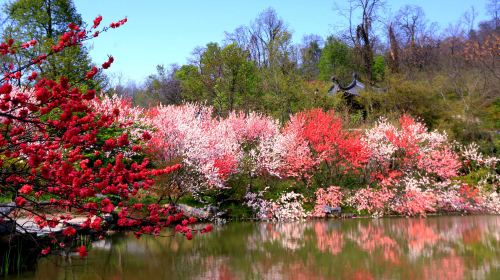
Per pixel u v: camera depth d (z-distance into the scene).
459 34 47.75
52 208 8.31
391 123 19.72
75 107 4.93
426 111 23.73
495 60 27.33
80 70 17.16
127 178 5.59
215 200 14.44
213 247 9.33
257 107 28.44
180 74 42.47
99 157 11.30
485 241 10.13
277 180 16.34
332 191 15.49
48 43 16.75
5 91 4.47
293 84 27.03
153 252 8.63
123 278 6.58
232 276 6.83
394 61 33.66
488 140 21.41
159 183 12.12
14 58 13.66
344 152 15.94
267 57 29.83
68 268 7.05
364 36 33.44
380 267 7.53
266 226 12.79
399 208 15.27
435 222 13.66
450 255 8.57
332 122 17.58
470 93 23.64
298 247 9.38
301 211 14.69
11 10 19.98
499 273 7.04
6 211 6.84
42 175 5.33
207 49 30.88
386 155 16.25
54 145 5.58
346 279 6.70
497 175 19.03
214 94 30.66
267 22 49.72
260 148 16.48
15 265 6.75
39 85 5.12
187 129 13.47
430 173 16.89
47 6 21.11
